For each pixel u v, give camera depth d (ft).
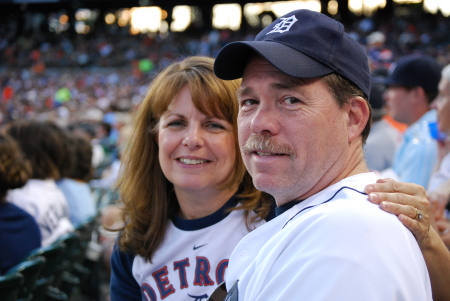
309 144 3.10
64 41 114.21
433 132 7.45
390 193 3.01
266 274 2.89
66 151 10.82
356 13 105.09
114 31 120.37
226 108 4.58
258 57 3.29
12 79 93.81
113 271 5.16
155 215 4.86
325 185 3.26
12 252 7.32
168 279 4.66
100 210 12.00
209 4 104.22
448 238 4.95
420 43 80.64
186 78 4.56
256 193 4.60
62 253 8.16
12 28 122.72
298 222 2.91
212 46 101.91
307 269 2.62
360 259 2.55
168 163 4.66
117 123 28.19
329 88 3.15
